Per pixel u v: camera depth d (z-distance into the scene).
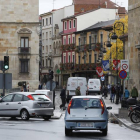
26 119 33.66
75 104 23.98
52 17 127.12
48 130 26.22
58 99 69.44
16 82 83.56
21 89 72.38
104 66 61.75
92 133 25.00
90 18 113.12
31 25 84.00
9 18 83.44
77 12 123.56
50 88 43.12
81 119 23.69
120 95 57.19
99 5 115.81
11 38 83.56
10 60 83.62
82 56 109.56
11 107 34.22
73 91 62.91
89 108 23.91
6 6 83.31
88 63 105.38
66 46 115.88
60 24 127.44
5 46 83.50
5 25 83.50
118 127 28.69
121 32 76.31
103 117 23.77
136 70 49.03
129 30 50.62
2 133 24.20
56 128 27.53
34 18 84.00
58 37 121.88
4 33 83.44
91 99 24.11
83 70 107.44
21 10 83.75
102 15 113.94
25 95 34.03
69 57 116.00
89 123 23.72
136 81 49.03
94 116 23.75
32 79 84.25
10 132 24.77
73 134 24.38
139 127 27.64
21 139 21.59
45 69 129.25
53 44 125.62
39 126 28.80
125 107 35.88
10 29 83.62
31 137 22.50
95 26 107.19
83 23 113.00
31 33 84.06
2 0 83.25
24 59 84.00
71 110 23.91
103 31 100.94
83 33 108.44
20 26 83.75
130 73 50.47
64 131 25.77
